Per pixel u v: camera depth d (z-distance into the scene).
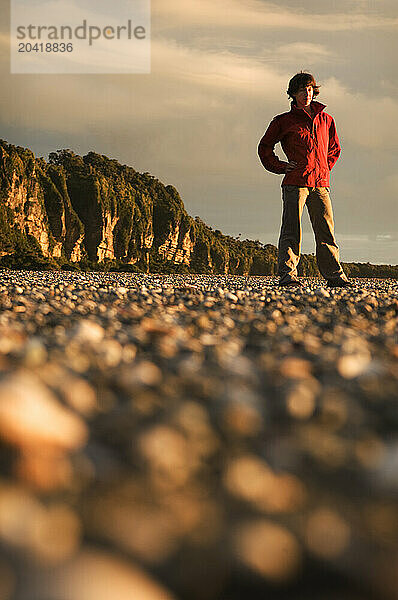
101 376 2.62
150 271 119.50
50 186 105.94
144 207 127.56
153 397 2.31
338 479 1.58
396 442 1.91
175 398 2.32
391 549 1.16
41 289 9.28
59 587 0.87
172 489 1.43
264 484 1.45
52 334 4.04
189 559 1.08
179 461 1.59
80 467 1.47
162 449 1.62
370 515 1.33
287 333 4.54
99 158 136.50
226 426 1.98
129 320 5.16
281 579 1.04
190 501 1.36
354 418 2.21
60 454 1.51
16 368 2.60
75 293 8.63
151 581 0.98
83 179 115.38
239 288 10.91
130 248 122.50
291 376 2.87
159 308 6.43
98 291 9.12
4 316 5.19
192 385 2.55
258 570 1.04
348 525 1.26
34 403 1.63
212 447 1.80
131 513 1.25
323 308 6.77
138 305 6.88
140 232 124.25
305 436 1.94
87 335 3.82
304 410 2.27
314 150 10.45
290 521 1.25
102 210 113.94
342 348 3.80
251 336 4.43
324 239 10.88
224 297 7.99
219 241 153.62
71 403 2.10
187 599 1.00
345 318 5.79
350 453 1.78
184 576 1.03
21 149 100.31
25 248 87.88
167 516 1.25
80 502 1.29
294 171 10.48
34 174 100.38
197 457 1.68
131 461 1.60
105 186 117.75
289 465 1.67
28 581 0.88
